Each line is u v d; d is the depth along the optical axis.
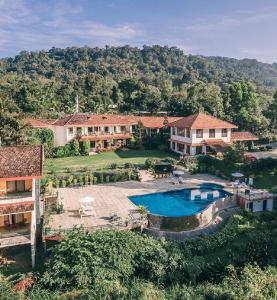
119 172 50.53
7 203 27.50
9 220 29.66
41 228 32.78
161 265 26.70
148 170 55.28
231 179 50.97
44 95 118.56
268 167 54.25
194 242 30.86
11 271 27.22
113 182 49.84
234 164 53.34
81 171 52.16
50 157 66.94
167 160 57.41
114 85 144.62
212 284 25.06
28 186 30.12
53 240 30.17
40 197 40.44
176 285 25.03
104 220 34.16
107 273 25.30
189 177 53.09
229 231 33.09
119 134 76.38
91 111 113.56
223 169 54.03
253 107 99.06
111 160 63.44
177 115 101.12
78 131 72.81
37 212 33.34
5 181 29.23
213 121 67.50
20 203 27.84
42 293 23.58
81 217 34.94
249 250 29.16
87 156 68.62
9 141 54.22
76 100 112.81
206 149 66.00
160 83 192.88
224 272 26.61
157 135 77.56
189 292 23.34
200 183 49.44
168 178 52.34
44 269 27.53
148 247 28.00
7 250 29.84
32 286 24.84
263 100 120.88
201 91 109.19
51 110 114.25
